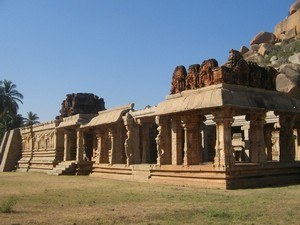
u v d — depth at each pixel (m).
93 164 30.05
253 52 59.94
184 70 20.80
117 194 14.77
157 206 11.05
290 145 21.06
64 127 34.38
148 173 21.80
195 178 18.09
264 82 19.97
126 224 8.30
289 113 20.50
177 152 20.67
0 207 10.84
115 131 27.30
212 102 16.95
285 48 55.03
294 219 8.60
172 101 20.27
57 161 36.62
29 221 8.80
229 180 16.59
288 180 19.41
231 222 8.33
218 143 17.28
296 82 36.94
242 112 18.59
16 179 26.05
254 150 18.84
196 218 8.91
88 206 11.32
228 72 18.22
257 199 12.28
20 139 48.53
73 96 40.81
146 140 26.77
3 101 60.69
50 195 14.81
